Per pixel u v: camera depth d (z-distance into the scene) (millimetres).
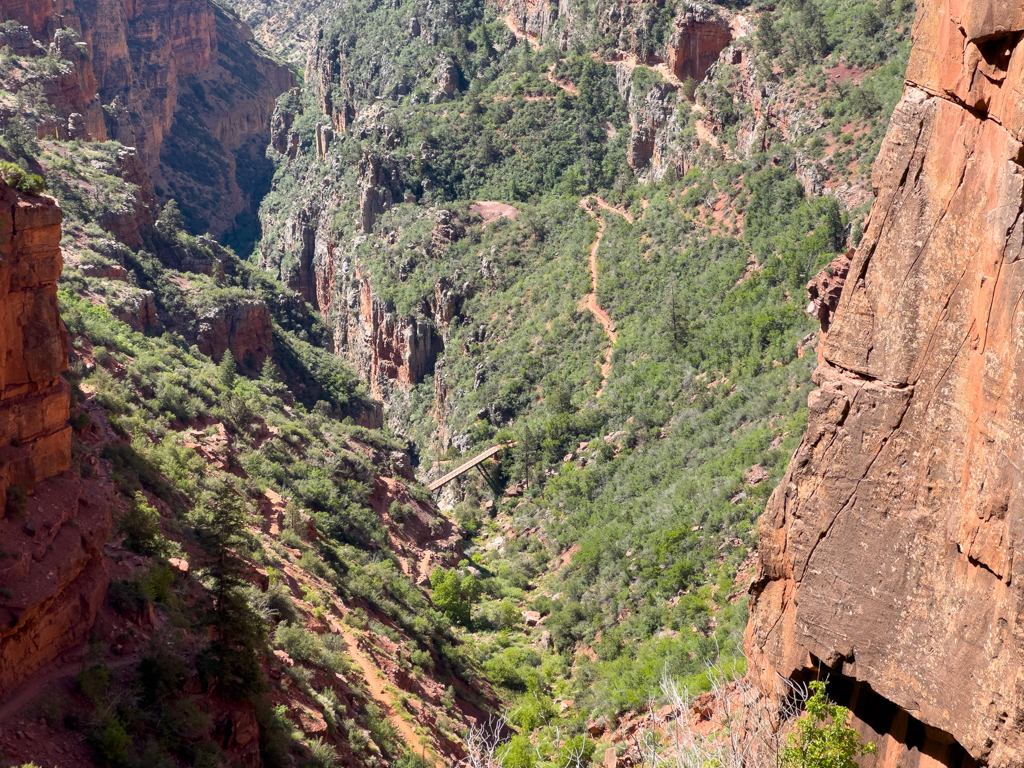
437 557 83750
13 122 116125
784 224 102375
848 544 20375
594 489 92062
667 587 64562
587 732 52969
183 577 40062
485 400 120562
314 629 49562
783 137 114188
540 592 80250
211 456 64438
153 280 110000
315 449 84188
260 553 53344
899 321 19688
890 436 19719
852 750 20281
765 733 22641
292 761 34844
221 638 34062
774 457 69750
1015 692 16609
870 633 19891
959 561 18234
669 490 78812
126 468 48500
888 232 20000
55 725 26688
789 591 22812
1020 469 16516
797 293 92375
